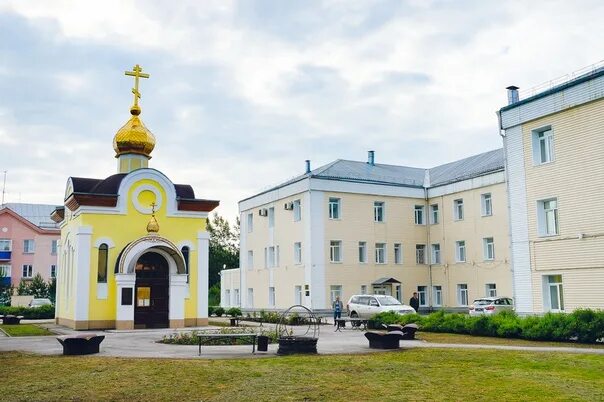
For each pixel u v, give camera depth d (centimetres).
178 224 3206
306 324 3384
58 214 3625
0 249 6675
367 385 1184
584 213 2514
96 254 2989
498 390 1129
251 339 2111
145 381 1237
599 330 2016
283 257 4609
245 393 1110
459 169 4762
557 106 2644
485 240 4200
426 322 2722
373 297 3512
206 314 3188
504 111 2923
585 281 2491
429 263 4691
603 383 1198
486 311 3628
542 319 2223
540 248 2702
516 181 2847
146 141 3394
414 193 4722
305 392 1116
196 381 1235
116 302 2939
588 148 2509
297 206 4491
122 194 3078
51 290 5991
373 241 4500
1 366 1474
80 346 1728
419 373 1335
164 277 3075
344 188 4422
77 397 1089
